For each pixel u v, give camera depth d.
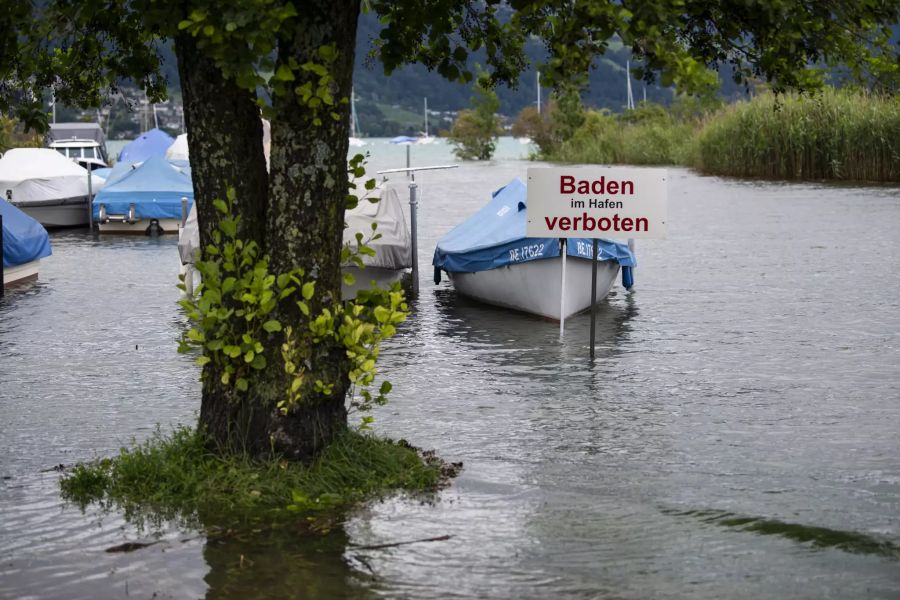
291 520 8.47
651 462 10.21
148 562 7.71
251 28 7.41
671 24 7.77
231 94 8.82
